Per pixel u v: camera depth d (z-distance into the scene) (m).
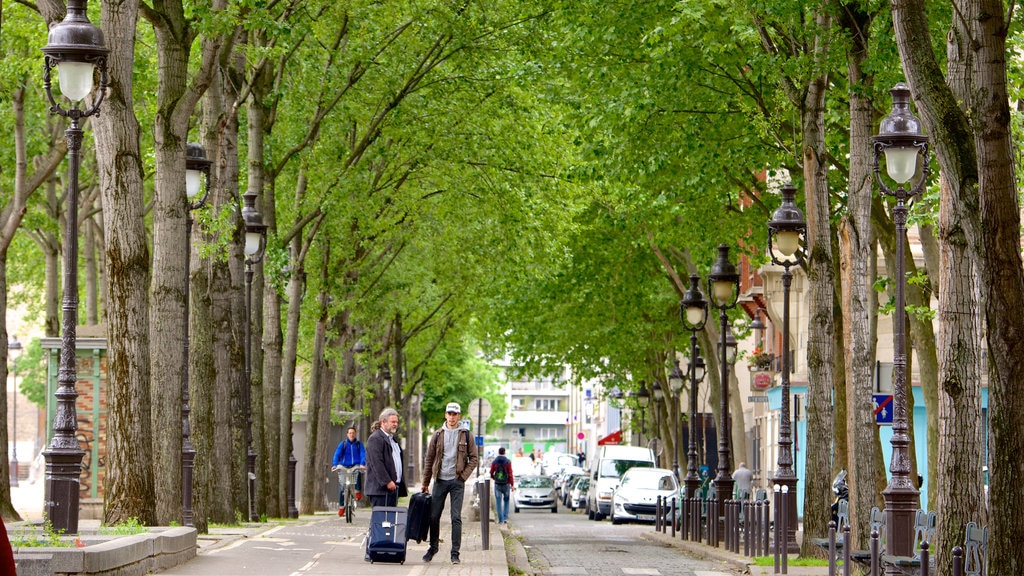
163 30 23.14
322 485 50.22
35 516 38.84
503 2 36.75
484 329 70.12
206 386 28.33
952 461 16.80
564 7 32.56
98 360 34.09
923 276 27.92
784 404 29.16
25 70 35.59
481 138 40.16
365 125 39.59
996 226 12.59
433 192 44.25
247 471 33.34
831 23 25.83
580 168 38.19
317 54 37.22
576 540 39.34
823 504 26.58
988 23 12.73
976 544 15.75
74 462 17.77
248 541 25.83
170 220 23.34
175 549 19.23
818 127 26.80
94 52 18.28
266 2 24.23
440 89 39.25
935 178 30.16
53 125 45.81
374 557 22.12
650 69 31.42
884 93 28.50
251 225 33.41
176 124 23.39
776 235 28.88
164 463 23.62
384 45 37.09
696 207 36.97
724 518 34.41
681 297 49.19
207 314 28.34
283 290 37.88
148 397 21.17
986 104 12.71
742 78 31.78
